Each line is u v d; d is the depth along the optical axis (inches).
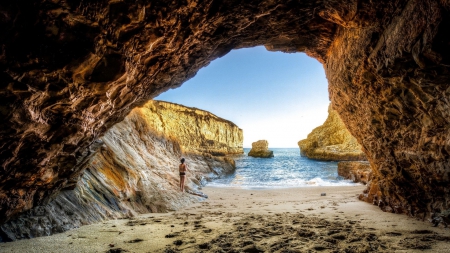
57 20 100.2
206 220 230.1
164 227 199.3
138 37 132.3
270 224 205.2
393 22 153.4
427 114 170.2
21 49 97.7
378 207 287.0
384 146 243.1
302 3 174.9
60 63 109.3
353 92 239.5
